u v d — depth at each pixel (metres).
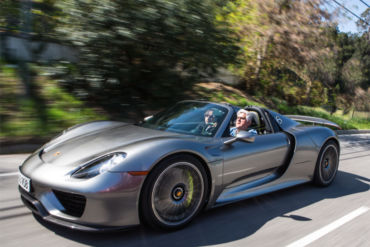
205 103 3.42
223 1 7.93
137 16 6.25
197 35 7.06
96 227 2.03
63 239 2.14
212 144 2.64
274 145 3.25
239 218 2.76
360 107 21.72
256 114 3.55
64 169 2.17
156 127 3.08
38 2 6.46
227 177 2.71
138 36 6.40
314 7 11.27
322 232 2.63
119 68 6.69
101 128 3.10
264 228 2.60
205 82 8.27
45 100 5.91
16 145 4.62
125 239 2.19
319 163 3.86
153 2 6.41
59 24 6.60
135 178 2.08
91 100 6.87
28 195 2.29
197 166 2.42
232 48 7.95
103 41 6.26
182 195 2.37
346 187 4.17
